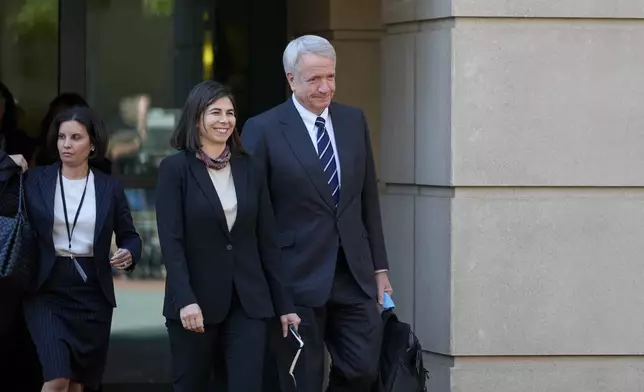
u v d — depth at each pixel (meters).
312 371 22.08
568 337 24.48
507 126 24.22
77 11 31.39
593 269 24.48
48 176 23.36
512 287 24.34
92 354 23.61
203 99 20.38
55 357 22.77
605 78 24.39
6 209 23.03
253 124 22.30
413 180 25.45
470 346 24.31
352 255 22.16
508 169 24.23
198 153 20.53
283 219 22.06
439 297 24.62
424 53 24.94
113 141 31.67
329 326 22.66
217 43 31.98
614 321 24.55
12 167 23.17
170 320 20.64
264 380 28.88
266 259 21.14
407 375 21.94
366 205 22.88
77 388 24.05
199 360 20.66
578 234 24.45
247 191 20.69
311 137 22.20
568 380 24.59
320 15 29.47
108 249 23.66
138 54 31.73
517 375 24.48
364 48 28.89
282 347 22.03
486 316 24.33
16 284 23.14
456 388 24.38
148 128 31.80
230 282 20.48
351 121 22.62
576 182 24.41
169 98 31.84
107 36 31.59
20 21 31.34
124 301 31.52
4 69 31.28
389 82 26.41
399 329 22.36
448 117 24.20
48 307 23.23
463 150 24.16
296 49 21.94
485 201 24.25
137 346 31.52
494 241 24.31
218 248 20.47
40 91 31.39
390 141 26.41
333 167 22.19
